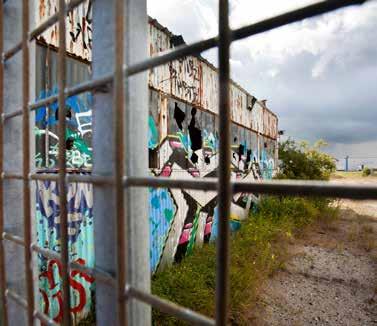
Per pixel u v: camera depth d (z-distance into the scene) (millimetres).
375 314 4141
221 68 612
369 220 10711
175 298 3795
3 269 1304
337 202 13453
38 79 3127
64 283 895
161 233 5012
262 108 11289
